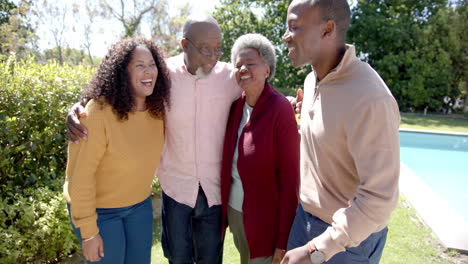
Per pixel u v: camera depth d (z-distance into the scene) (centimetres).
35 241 253
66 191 181
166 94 194
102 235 186
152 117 192
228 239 322
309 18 132
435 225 349
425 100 1783
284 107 193
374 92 123
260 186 198
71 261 276
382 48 1842
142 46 179
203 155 212
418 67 1756
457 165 916
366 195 119
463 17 1762
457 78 1817
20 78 305
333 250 120
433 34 1777
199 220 225
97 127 171
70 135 173
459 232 335
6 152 278
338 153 142
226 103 213
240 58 191
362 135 125
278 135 193
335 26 133
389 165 119
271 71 199
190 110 206
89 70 421
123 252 195
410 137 1110
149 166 193
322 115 145
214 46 197
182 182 216
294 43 137
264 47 192
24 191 283
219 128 214
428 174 854
